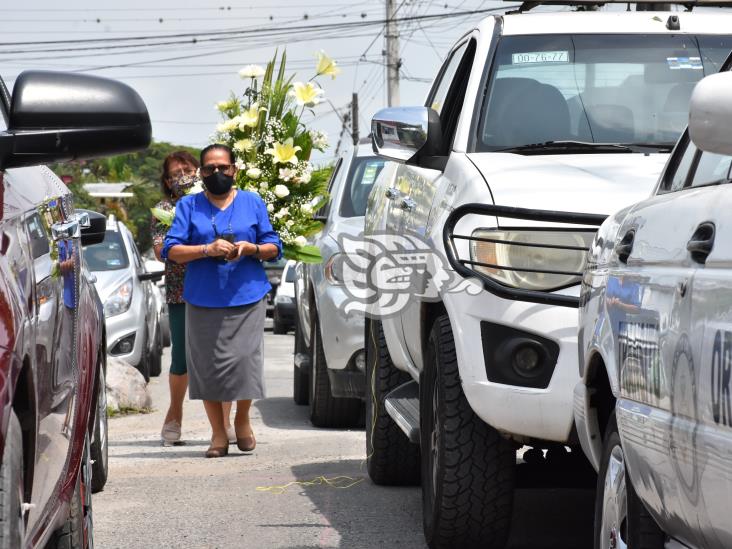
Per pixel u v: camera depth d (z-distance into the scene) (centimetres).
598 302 486
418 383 764
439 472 614
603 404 502
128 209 5947
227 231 985
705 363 354
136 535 716
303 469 933
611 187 591
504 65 716
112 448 1086
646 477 412
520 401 568
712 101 336
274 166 1066
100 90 375
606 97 702
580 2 783
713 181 418
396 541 688
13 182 435
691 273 378
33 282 393
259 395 1009
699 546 384
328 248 1101
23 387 361
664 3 789
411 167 784
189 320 1000
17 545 327
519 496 820
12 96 373
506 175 612
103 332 779
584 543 679
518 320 569
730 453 332
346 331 1065
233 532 721
